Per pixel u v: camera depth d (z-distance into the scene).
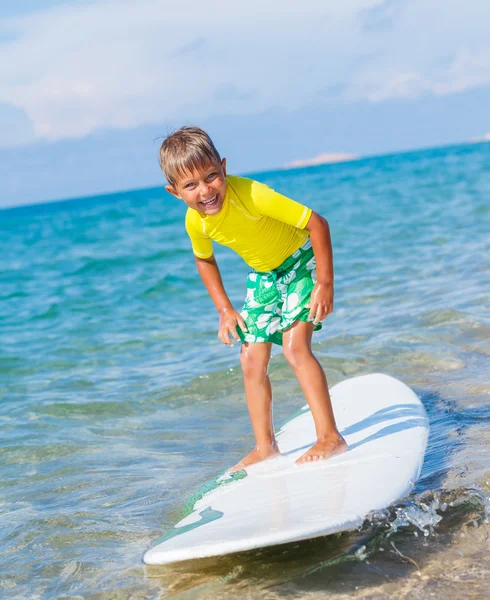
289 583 2.48
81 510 3.37
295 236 3.47
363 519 2.67
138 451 4.20
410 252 10.73
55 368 6.59
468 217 14.26
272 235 3.38
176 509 3.26
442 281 7.98
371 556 2.59
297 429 3.94
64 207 96.94
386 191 28.38
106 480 3.74
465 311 6.29
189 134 3.21
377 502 2.77
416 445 3.39
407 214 17.17
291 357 3.46
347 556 2.60
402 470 3.08
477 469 3.22
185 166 3.15
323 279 3.35
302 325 3.47
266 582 2.51
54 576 2.77
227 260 13.21
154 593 2.55
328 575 2.50
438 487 3.07
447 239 11.48
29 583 2.73
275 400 4.85
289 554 2.66
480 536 2.65
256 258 3.44
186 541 2.64
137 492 3.53
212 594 2.48
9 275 15.41
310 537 2.57
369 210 19.94
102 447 4.32
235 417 4.70
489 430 3.75
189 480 3.61
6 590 2.70
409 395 4.20
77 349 7.29
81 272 14.39
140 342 7.34
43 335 8.27
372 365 5.28
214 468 3.76
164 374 5.89
